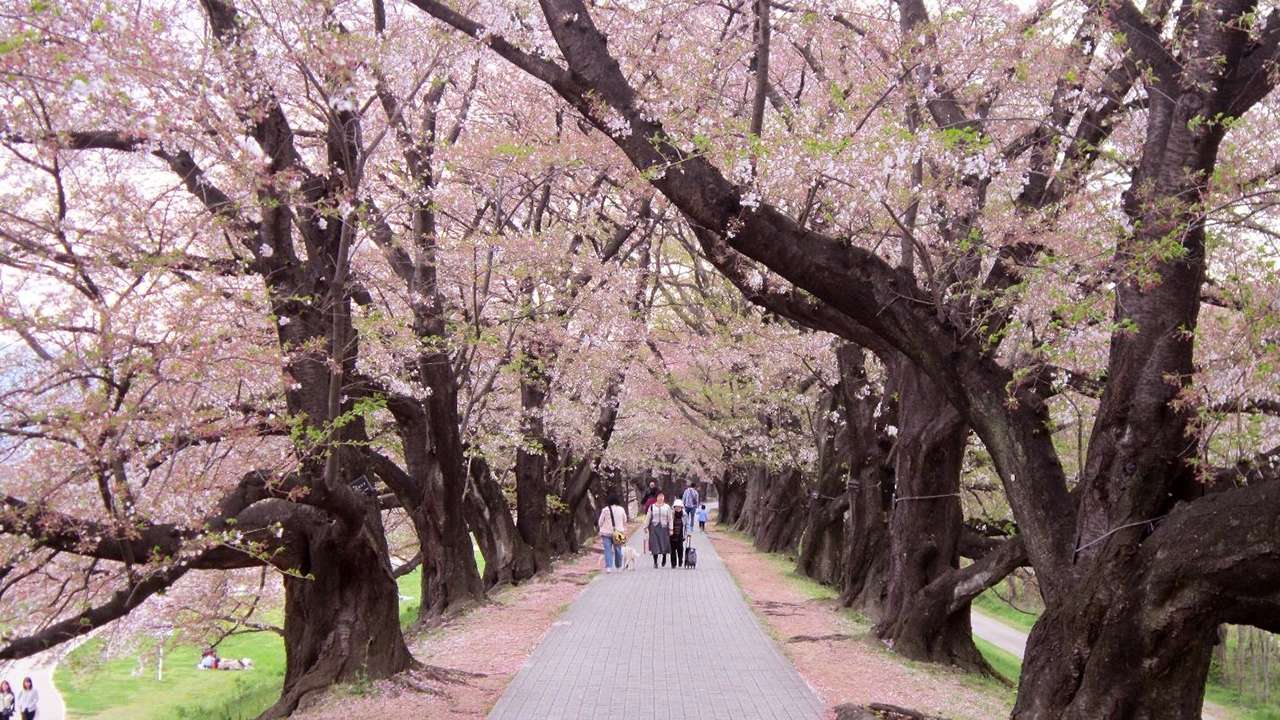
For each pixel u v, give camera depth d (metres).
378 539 11.27
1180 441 7.34
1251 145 10.26
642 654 13.22
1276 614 6.62
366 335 13.81
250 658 28.88
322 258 10.12
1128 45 8.45
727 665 12.45
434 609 17.97
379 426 18.22
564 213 22.61
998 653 28.98
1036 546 8.35
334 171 9.95
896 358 15.49
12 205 7.15
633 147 8.39
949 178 11.10
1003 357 10.62
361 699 10.28
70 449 6.88
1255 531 6.52
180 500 7.74
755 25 13.47
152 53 6.76
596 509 46.12
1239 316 8.27
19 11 6.70
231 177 9.10
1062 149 11.59
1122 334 7.68
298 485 9.34
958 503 14.74
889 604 14.88
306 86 9.15
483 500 23.73
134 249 7.22
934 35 11.48
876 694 10.91
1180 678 7.08
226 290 8.46
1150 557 7.11
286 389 9.35
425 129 14.20
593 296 21.09
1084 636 7.48
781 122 13.36
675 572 25.30
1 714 17.27
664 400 34.78
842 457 25.03
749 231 8.40
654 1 13.06
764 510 36.00
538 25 11.41
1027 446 8.58
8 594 8.34
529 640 14.37
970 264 10.38
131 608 8.05
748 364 25.16
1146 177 8.07
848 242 8.77
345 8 10.88
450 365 17.03
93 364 6.84
